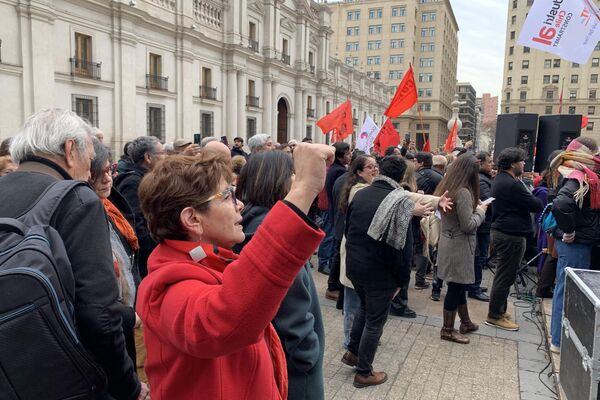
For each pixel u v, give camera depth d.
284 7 27.50
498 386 3.52
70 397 1.34
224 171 1.28
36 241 1.34
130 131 16.66
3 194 1.61
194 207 1.22
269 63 26.08
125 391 1.71
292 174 2.20
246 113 24.75
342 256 3.96
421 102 73.56
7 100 12.59
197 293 1.05
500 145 7.60
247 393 1.19
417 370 3.76
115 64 15.95
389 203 3.21
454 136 14.64
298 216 0.98
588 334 2.51
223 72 22.69
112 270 1.64
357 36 71.75
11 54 12.59
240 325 0.95
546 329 4.43
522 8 61.28
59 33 13.94
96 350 1.57
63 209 1.58
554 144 6.87
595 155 3.85
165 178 1.23
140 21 16.81
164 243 1.28
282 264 0.96
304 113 31.41
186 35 19.20
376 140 11.10
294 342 1.87
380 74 70.88
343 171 6.24
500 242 4.50
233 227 1.29
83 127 1.89
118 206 3.05
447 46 78.38
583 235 3.59
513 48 62.78
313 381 1.98
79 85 14.73
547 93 60.84
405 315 4.97
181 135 19.69
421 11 72.50
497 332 4.56
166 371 1.17
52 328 1.28
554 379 3.52
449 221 4.12
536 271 6.86
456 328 4.70
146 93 17.61
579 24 5.08
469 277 4.13
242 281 0.96
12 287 1.23
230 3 22.34
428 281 6.48
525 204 4.32
